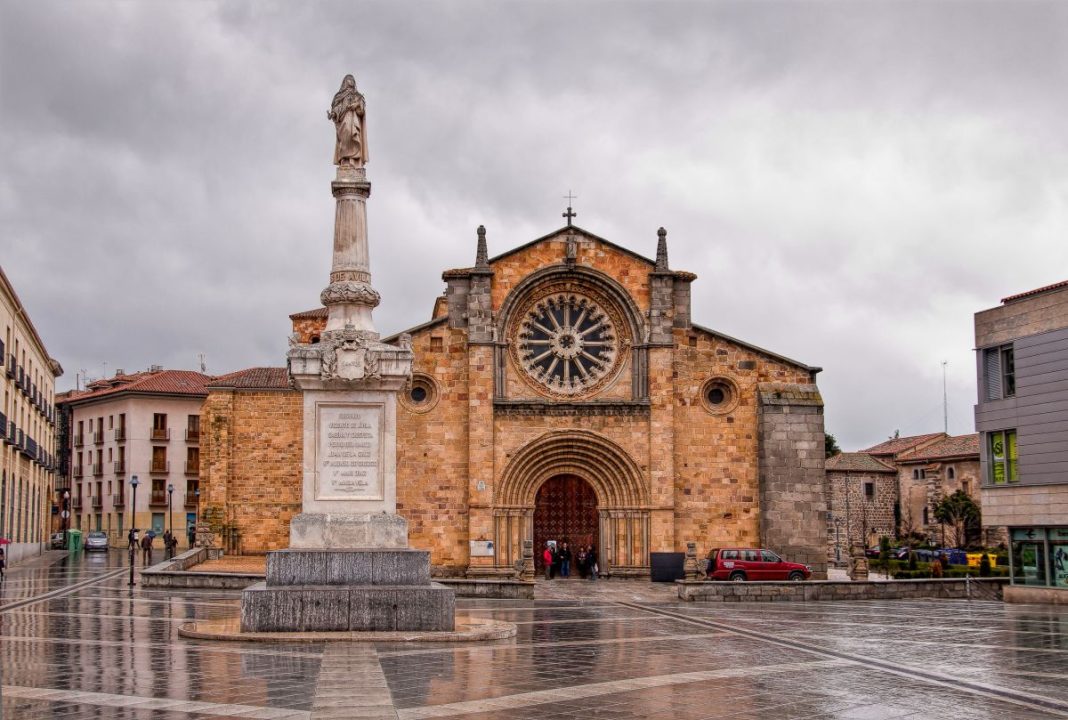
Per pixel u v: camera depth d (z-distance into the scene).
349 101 29.66
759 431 62.12
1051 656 25.39
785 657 24.42
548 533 63.16
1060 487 46.59
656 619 35.75
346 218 29.36
